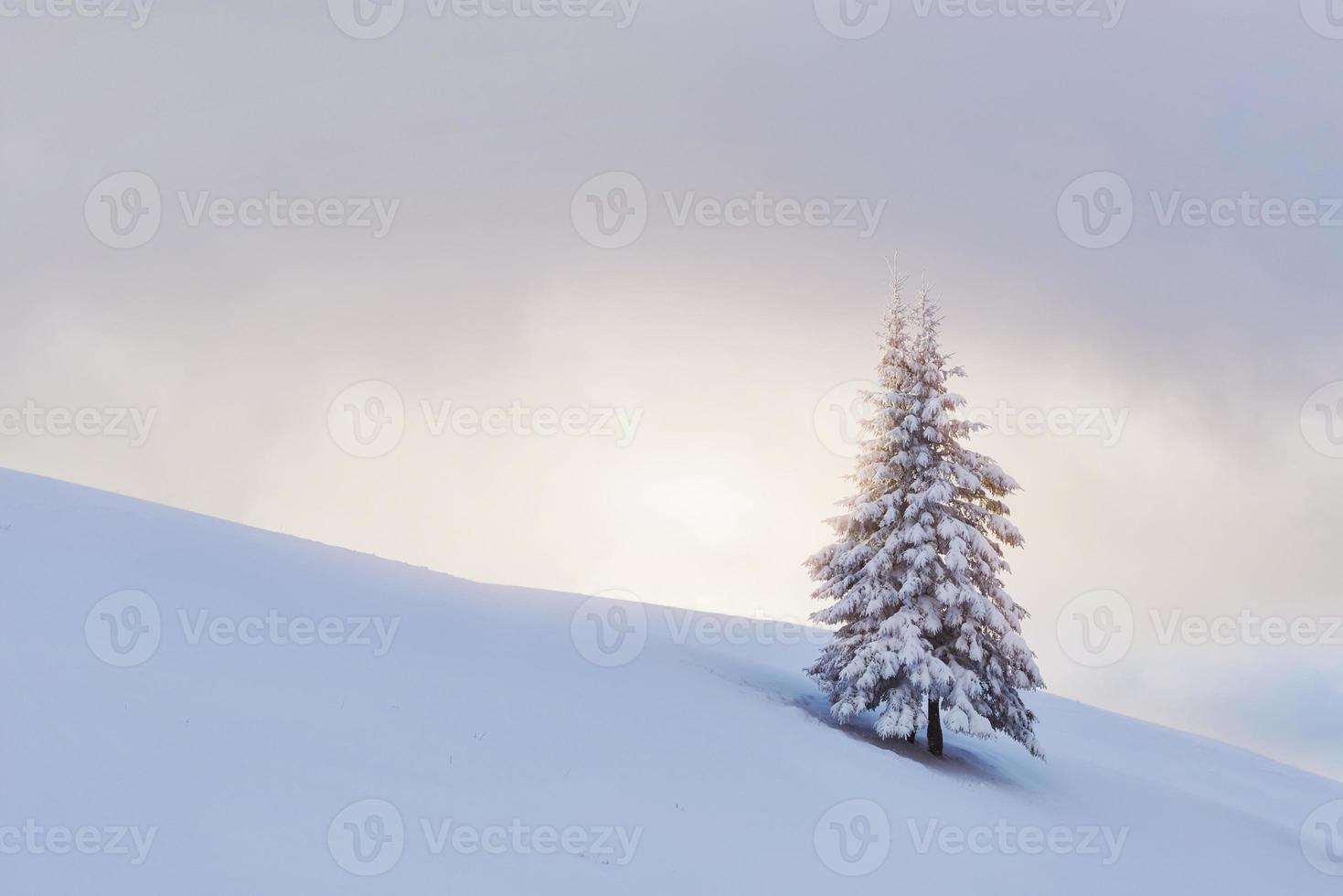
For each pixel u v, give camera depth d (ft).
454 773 38.06
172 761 30.99
